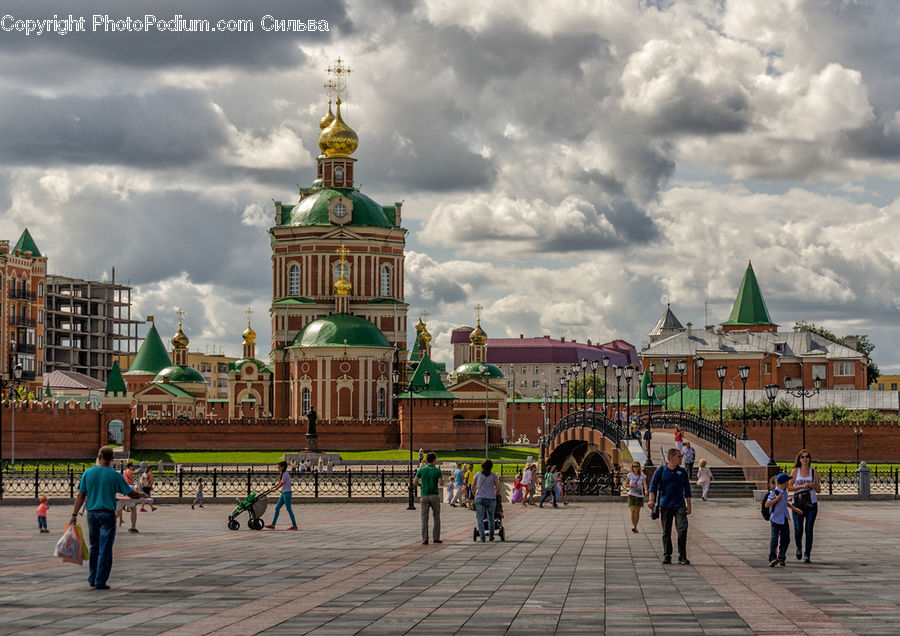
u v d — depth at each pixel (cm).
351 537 3691
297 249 14425
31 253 16138
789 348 17025
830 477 6356
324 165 14975
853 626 1723
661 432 9500
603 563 2706
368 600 2038
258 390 15275
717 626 1739
